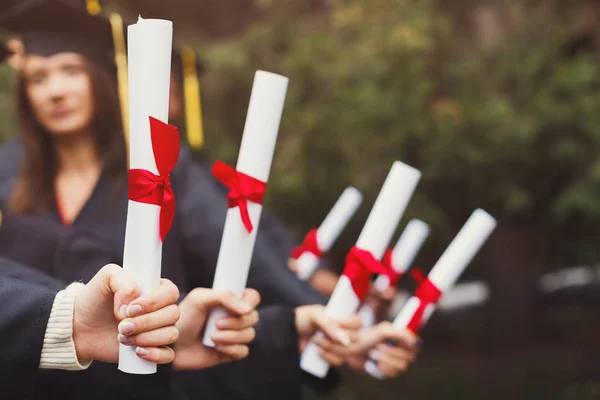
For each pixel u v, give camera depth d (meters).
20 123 2.42
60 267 2.03
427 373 8.06
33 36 2.37
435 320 10.22
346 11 5.81
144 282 1.39
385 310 2.56
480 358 8.67
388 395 7.23
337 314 2.06
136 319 1.35
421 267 6.90
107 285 1.40
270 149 1.69
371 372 2.30
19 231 2.07
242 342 1.77
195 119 3.26
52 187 2.39
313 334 2.11
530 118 6.18
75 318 1.46
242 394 2.04
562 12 6.95
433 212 6.06
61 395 1.72
